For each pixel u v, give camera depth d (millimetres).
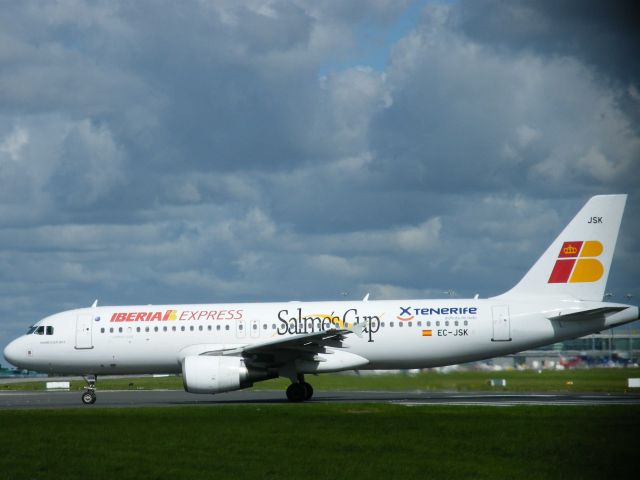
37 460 34688
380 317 65625
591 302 65750
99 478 31172
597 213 66625
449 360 65750
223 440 39250
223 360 62031
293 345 61938
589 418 46625
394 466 32812
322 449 36656
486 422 45094
